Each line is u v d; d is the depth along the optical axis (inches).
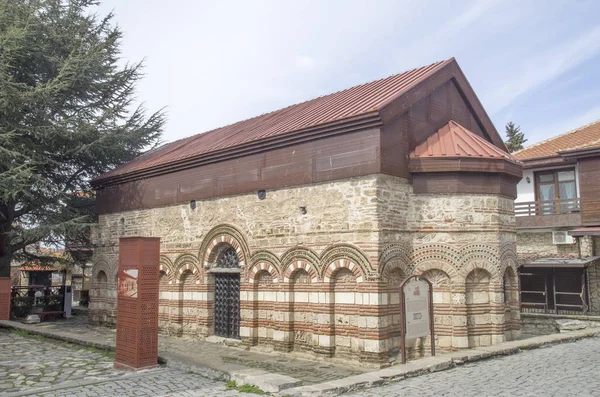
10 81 795.4
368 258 474.0
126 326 447.2
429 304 457.7
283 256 546.9
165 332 690.8
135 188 768.3
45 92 819.4
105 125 929.5
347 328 490.9
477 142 537.6
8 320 789.2
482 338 504.1
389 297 481.1
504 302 533.3
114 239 800.3
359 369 462.3
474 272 508.4
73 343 583.5
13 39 801.6
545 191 1011.3
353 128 493.7
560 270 915.4
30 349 555.5
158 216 724.0
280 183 556.4
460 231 505.7
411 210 515.5
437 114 572.1
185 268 671.8
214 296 650.2
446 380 365.1
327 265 506.0
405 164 512.1
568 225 941.2
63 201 876.0
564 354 470.9
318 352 504.4
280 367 474.3
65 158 938.1
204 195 649.0
